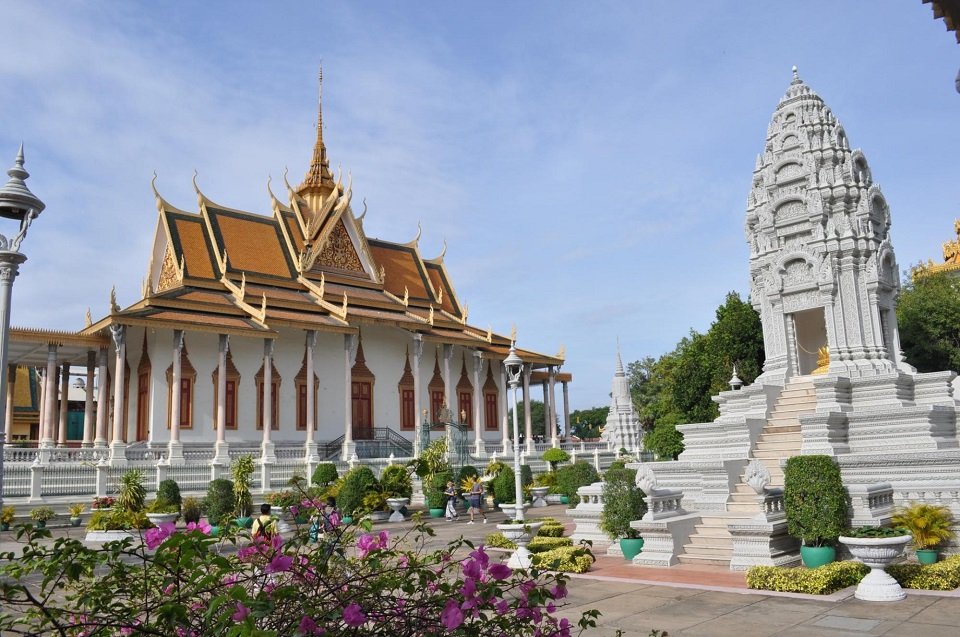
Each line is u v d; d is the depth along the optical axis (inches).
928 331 1366.9
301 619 187.6
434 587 216.5
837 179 900.0
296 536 229.9
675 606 490.9
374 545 236.4
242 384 1737.2
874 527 542.0
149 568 209.9
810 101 937.5
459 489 1286.9
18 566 194.9
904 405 818.2
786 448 822.5
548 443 2166.6
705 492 765.9
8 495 1133.7
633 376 3639.3
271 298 1763.0
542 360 2268.7
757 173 989.2
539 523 724.7
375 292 2110.0
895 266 920.3
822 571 523.2
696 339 1681.8
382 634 204.1
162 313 1549.0
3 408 423.8
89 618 191.9
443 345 2078.0
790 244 932.6
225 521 240.5
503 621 210.2
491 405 2249.0
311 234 2020.2
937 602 475.8
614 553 714.2
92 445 1700.3
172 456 1478.8
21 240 446.0
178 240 1775.3
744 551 611.2
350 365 1777.8
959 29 322.3
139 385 1659.7
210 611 172.4
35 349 1654.8
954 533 599.2
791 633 415.2
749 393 908.0
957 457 637.9
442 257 2512.3
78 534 972.6
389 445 1841.8
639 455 2148.1
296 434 1807.3
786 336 924.6
